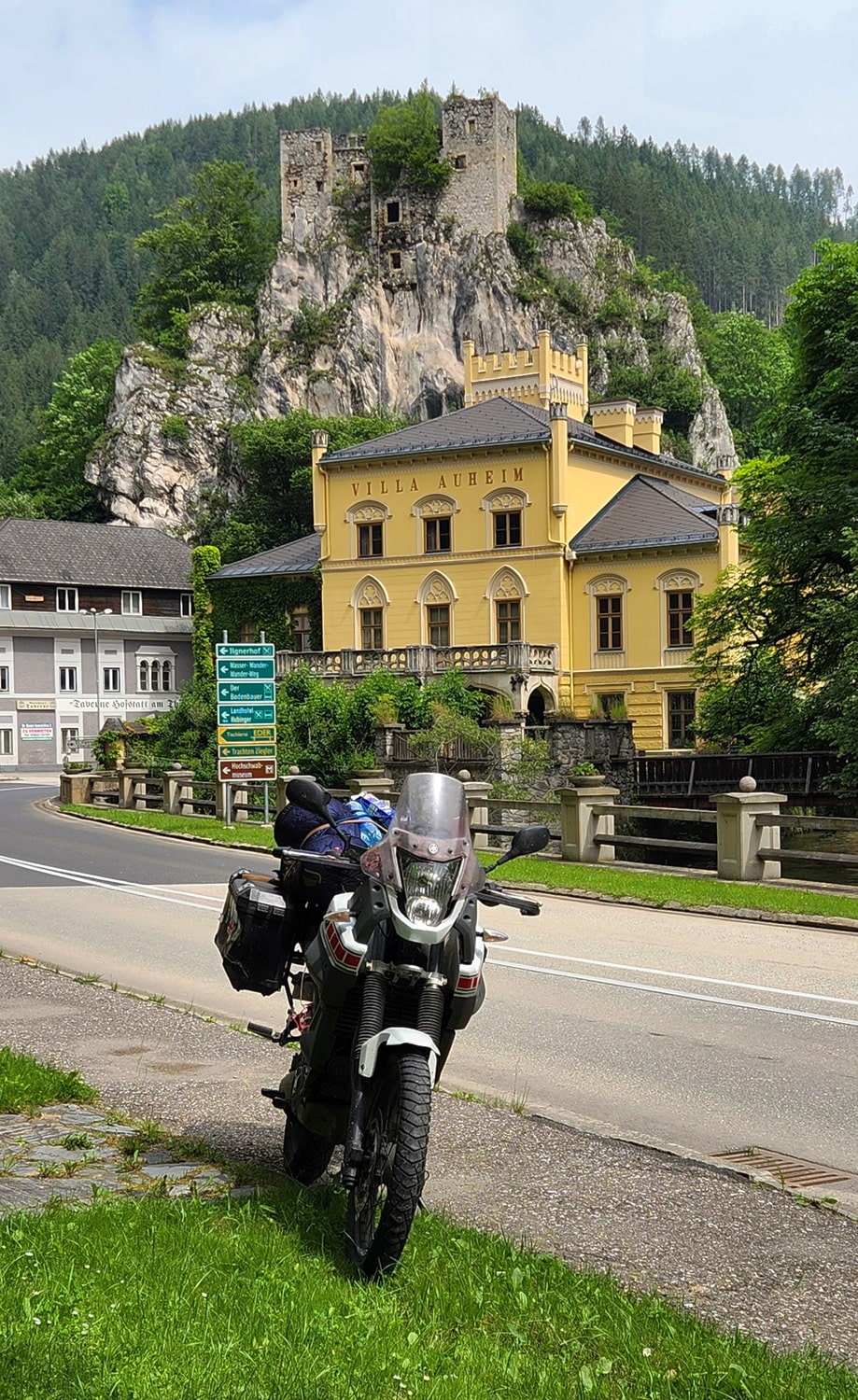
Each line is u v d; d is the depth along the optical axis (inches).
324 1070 241.8
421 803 233.5
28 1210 233.6
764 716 1462.8
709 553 2282.2
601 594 2372.0
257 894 268.1
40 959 584.1
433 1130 320.2
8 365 7593.5
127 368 5167.3
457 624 2442.2
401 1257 216.2
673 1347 189.9
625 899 759.1
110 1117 311.6
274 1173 272.1
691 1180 287.7
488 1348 185.3
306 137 5836.6
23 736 3437.5
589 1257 238.2
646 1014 467.2
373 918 225.9
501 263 5570.9
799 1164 311.3
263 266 5935.0
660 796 1557.6
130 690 3582.7
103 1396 158.4
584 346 3110.2
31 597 3516.2
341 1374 170.4
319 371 5300.2
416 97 5831.7
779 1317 214.2
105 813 1560.0
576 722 1791.3
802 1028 446.0
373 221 5689.0
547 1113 336.8
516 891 806.5
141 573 3688.5
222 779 1310.3
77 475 5241.1
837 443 1382.9
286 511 4547.2
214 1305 188.5
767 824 820.6
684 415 5689.0
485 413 2546.8
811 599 1428.4
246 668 1317.7
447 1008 230.8
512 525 2402.8
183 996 501.7
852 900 732.0
